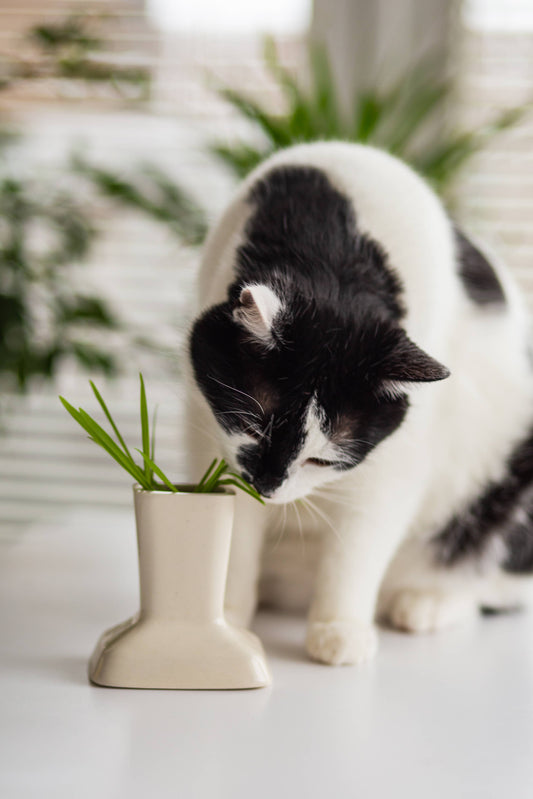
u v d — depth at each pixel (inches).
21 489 89.1
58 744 36.9
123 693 40.0
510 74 78.3
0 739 37.0
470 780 36.2
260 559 46.3
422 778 36.2
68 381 88.0
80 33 66.3
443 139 78.0
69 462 89.0
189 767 36.1
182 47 82.4
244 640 40.9
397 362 41.6
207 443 45.1
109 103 83.0
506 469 48.4
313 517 45.8
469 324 47.0
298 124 63.0
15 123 83.7
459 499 48.3
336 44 81.4
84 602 48.3
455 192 75.2
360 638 43.3
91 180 69.6
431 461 45.9
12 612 46.8
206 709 39.2
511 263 78.6
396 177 46.5
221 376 42.6
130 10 82.0
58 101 81.8
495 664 43.9
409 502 44.8
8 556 55.2
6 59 76.1
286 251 44.0
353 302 42.9
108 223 86.0
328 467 43.2
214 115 81.7
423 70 78.1
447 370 40.9
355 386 42.0
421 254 45.0
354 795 35.3
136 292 86.4
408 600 47.7
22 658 42.3
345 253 44.1
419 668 43.3
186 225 66.5
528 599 50.1
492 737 38.4
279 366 41.8
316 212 44.9
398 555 48.8
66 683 40.5
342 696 40.6
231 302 42.3
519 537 49.0
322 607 44.2
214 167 82.8
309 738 37.9
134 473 40.4
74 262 73.2
